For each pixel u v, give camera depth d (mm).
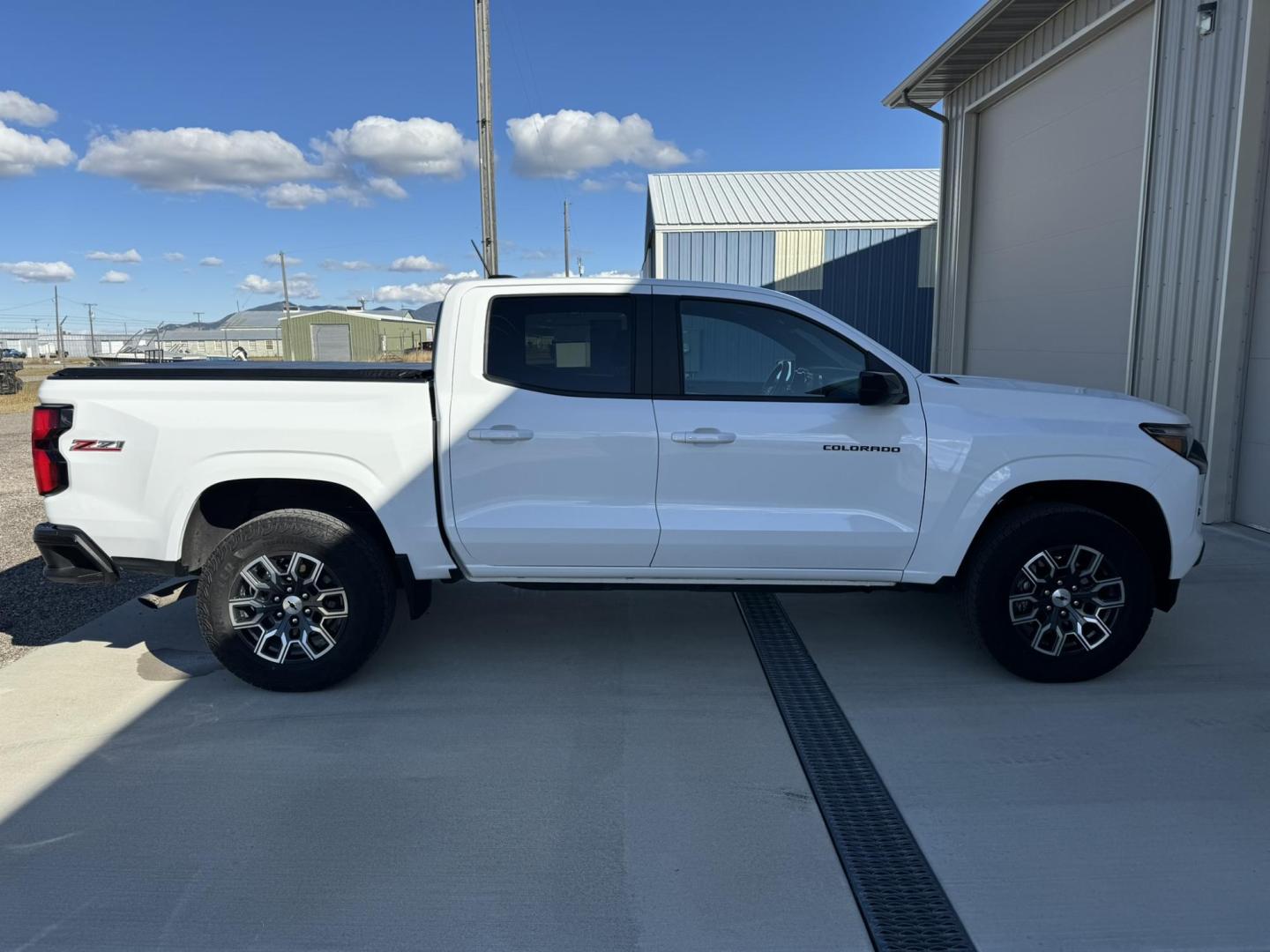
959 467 3693
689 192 21984
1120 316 7527
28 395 27875
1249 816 2816
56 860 2650
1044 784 3025
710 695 3791
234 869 2607
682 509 3754
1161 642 4277
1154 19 6816
